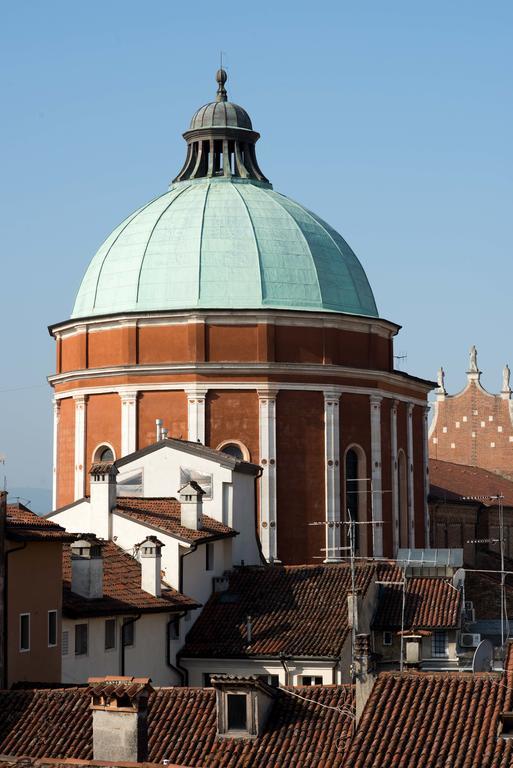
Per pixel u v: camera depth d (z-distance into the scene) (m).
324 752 54.97
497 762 51.62
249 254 117.81
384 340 121.50
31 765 51.25
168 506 95.00
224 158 125.44
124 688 53.09
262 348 113.81
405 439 125.69
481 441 182.12
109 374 115.38
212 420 113.19
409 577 93.56
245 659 83.44
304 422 114.25
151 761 55.78
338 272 120.56
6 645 66.94
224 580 91.06
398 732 54.16
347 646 84.06
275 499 112.44
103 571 82.19
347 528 115.12
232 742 56.38
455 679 56.12
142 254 118.69
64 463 120.25
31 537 68.62
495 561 156.50
